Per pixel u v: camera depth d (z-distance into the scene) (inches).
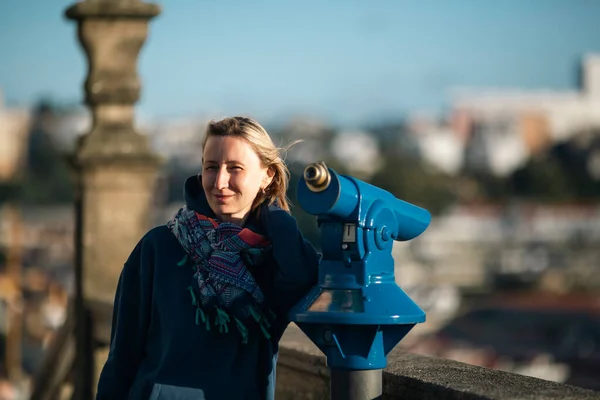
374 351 107.7
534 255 4552.2
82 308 233.8
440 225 4977.9
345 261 106.9
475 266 4190.5
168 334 114.4
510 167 7751.0
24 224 4630.9
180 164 6496.1
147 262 117.5
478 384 116.1
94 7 233.8
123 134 236.7
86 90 237.6
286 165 119.7
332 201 102.3
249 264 115.6
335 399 108.8
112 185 236.1
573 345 2598.4
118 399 118.0
